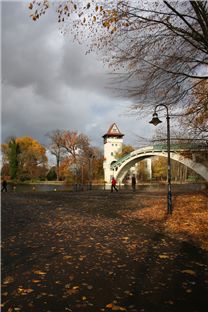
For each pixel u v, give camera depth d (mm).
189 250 8531
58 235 10484
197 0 9867
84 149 74438
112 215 15898
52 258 7559
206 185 30844
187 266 7012
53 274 6371
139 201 22891
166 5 9828
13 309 4750
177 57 11188
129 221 13922
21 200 24906
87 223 13219
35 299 5129
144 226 12562
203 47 11133
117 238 10086
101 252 8180
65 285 5750
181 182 77812
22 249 8445
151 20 10094
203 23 10469
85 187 52312
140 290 5543
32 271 6547
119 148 96375
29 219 14219
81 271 6582
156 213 15812
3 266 6891
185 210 16062
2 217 14797
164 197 25391
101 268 6797
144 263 7219
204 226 11680
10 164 91500
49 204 21594
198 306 4914
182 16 10047
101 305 4918
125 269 6750
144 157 63156
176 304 4977
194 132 14266
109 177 74312
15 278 6113
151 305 4934
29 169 92062
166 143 15641
